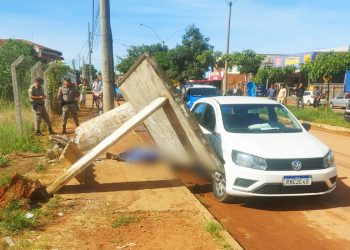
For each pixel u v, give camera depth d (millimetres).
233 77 59344
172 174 7938
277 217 6203
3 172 7922
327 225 5895
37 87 12703
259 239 5383
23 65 17734
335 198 7141
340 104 33938
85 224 5430
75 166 6645
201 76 45469
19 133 11352
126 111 10211
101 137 9969
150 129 8586
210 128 7680
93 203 6219
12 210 5707
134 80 7469
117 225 5406
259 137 6852
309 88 42406
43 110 12844
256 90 39812
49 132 13133
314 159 6316
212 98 8422
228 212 6395
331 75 25047
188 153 7559
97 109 23297
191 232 5230
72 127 14992
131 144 10922
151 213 5879
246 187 6219
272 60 50531
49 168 8273
